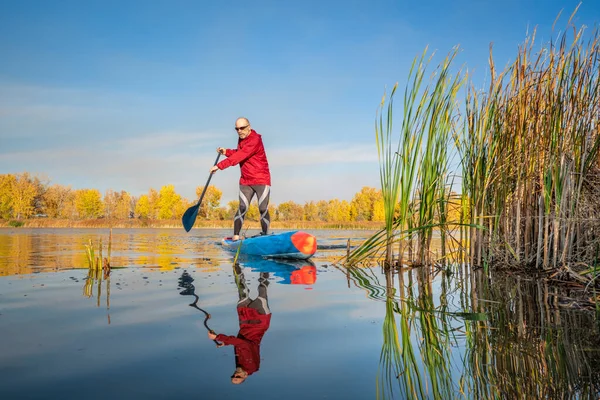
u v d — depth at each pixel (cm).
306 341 176
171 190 5550
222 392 122
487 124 435
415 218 484
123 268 411
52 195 5706
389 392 125
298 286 317
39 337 176
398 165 447
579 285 316
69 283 316
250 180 598
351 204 5784
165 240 932
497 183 434
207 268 418
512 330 198
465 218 459
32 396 118
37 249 623
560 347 171
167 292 283
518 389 130
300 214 6575
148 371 138
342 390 125
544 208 393
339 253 634
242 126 575
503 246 445
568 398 123
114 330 188
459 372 144
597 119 358
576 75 358
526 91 405
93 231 1606
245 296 272
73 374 135
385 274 405
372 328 200
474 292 303
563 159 356
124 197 6481
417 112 438
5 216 5231
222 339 176
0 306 237
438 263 506
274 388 126
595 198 353
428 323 212
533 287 320
